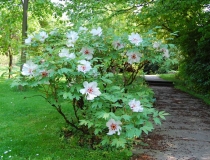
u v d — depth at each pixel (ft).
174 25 37.24
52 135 14.12
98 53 13.14
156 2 26.17
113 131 10.25
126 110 10.70
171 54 14.23
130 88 14.40
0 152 11.62
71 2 29.45
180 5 25.39
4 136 14.01
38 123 16.71
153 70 52.95
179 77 55.93
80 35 12.07
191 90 39.70
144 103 11.40
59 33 13.30
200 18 30.60
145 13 27.32
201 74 35.19
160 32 41.27
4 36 44.27
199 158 12.05
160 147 13.42
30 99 25.39
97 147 12.28
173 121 19.36
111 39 12.69
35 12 36.24
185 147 13.53
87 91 9.96
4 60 59.77
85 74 10.49
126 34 12.69
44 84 11.12
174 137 15.25
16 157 11.09
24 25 33.22
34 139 13.46
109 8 31.09
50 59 10.14
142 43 11.98
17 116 18.79
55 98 11.73
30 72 10.36
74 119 17.11
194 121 19.63
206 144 14.12
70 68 10.63
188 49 39.32
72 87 10.58
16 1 37.14
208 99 30.42
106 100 10.92
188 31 37.04
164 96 34.06
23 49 13.74
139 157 11.94
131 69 14.65
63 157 11.38
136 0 27.71
